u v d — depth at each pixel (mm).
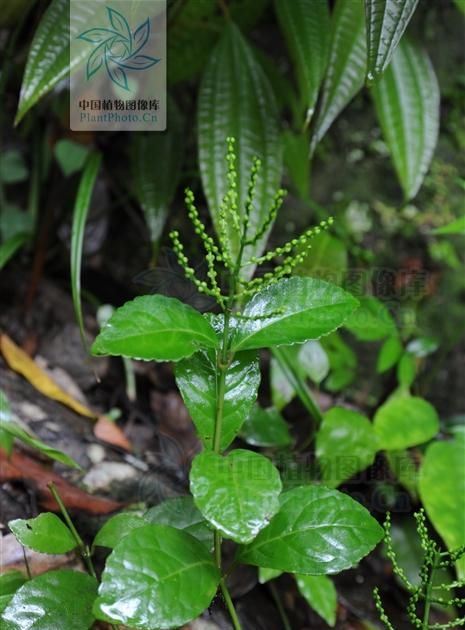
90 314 1126
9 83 1099
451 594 970
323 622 927
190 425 1063
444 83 1213
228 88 922
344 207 1204
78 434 969
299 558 684
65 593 707
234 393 712
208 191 902
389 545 725
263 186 903
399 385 1009
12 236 1077
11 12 999
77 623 696
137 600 640
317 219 1180
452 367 1237
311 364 960
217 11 985
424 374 1218
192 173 1100
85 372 1081
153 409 1073
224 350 690
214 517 633
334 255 1020
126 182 1120
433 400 1236
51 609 699
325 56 852
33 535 714
